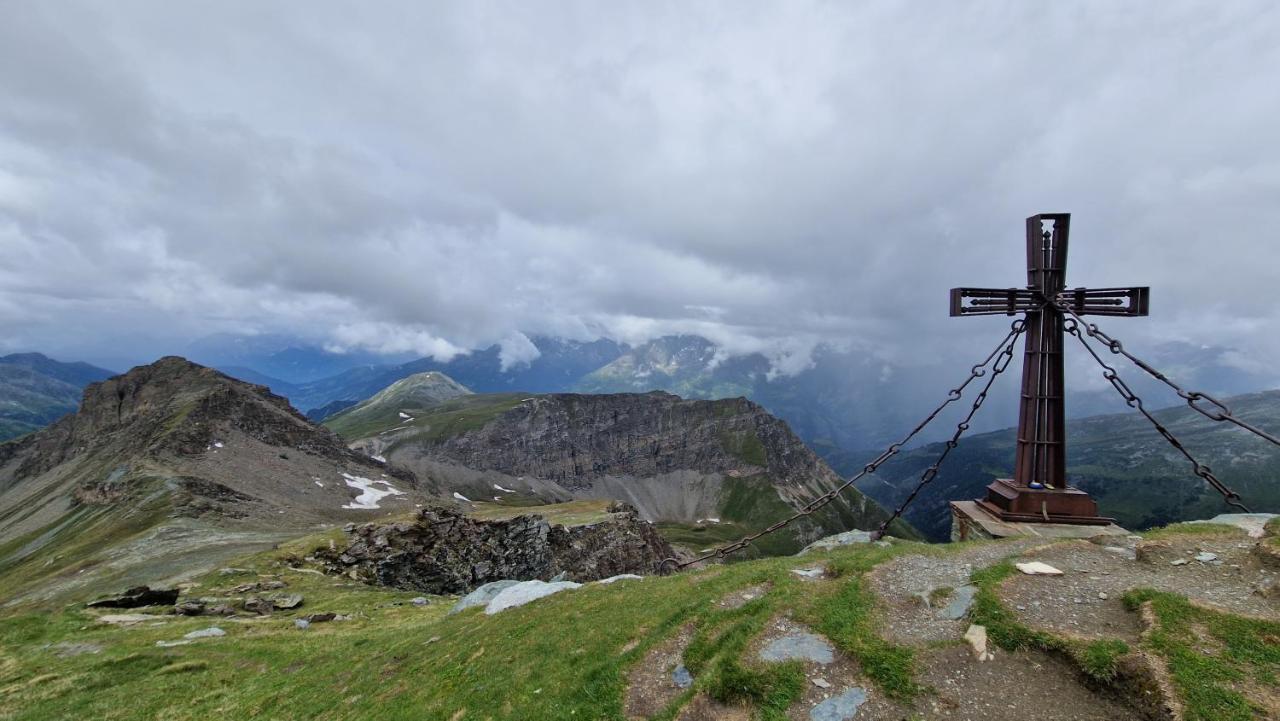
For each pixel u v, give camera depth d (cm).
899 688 1462
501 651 2575
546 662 2255
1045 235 2333
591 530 17162
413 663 2897
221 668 4016
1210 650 1323
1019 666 1460
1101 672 1350
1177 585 1630
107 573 9688
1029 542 2078
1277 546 1630
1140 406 2381
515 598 3500
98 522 14000
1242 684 1222
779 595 2056
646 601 2586
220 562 10075
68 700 3603
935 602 1772
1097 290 2250
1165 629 1405
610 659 2066
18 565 12862
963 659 1513
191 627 5378
